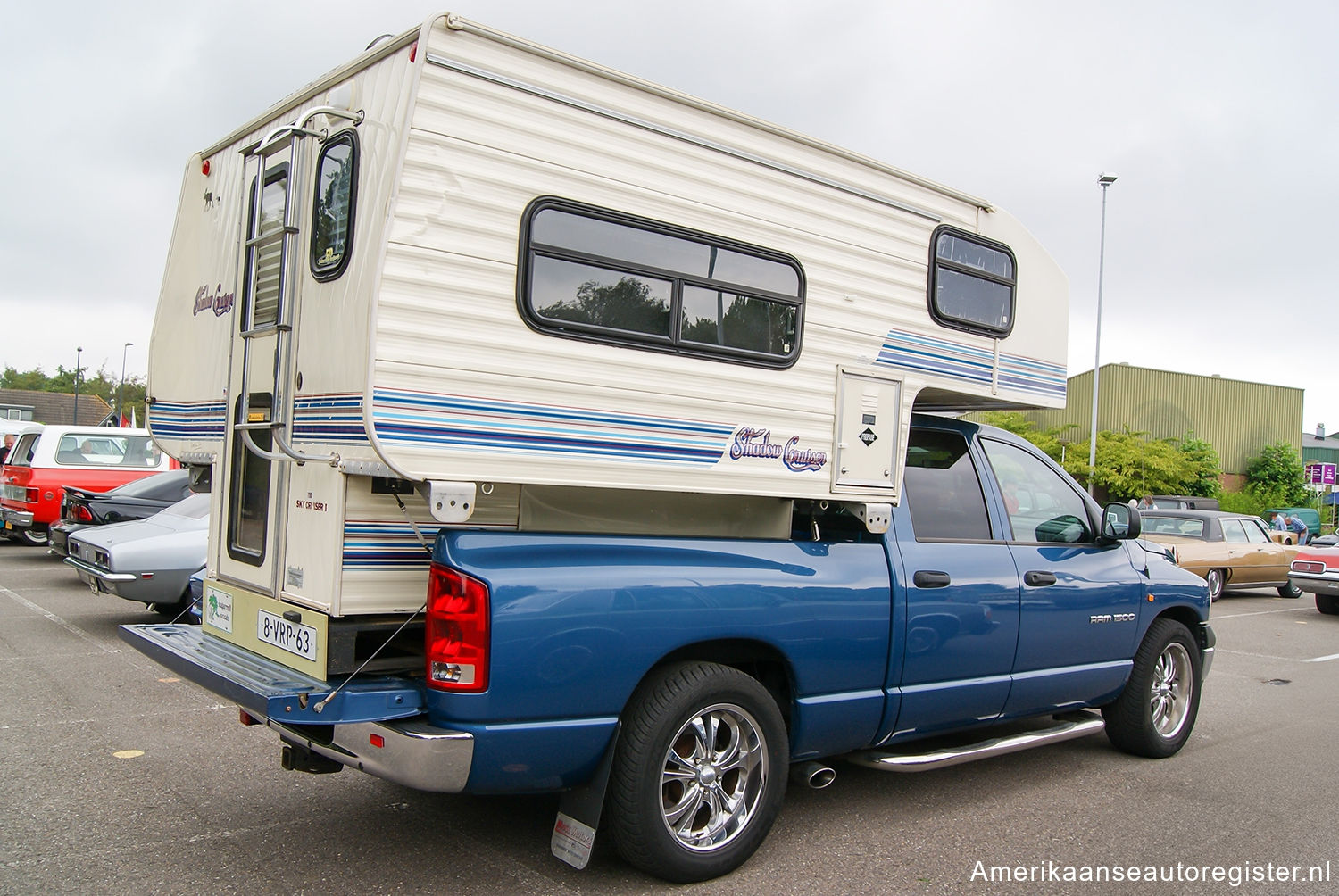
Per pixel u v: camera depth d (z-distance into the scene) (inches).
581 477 142.9
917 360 190.4
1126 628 223.0
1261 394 1465.3
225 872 148.2
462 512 131.3
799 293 169.8
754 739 157.2
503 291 135.5
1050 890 156.8
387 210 126.0
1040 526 212.1
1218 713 293.9
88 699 246.7
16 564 514.0
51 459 546.9
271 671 146.5
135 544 325.4
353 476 138.0
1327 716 294.4
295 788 187.2
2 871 145.8
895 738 182.7
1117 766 231.0
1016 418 1196.5
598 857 159.8
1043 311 218.4
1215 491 1242.6
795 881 155.0
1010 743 201.6
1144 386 1352.1
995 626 192.2
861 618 170.1
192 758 203.5
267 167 169.0
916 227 190.4
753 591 155.8
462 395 131.5
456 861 155.1
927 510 191.2
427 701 135.3
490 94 135.0
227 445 173.9
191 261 203.3
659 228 151.9
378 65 141.6
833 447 174.7
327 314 145.3
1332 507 1310.3
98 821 167.3
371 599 139.6
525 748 134.0
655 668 149.8
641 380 149.4
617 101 147.4
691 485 155.3
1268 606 604.4
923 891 153.9
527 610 133.0
